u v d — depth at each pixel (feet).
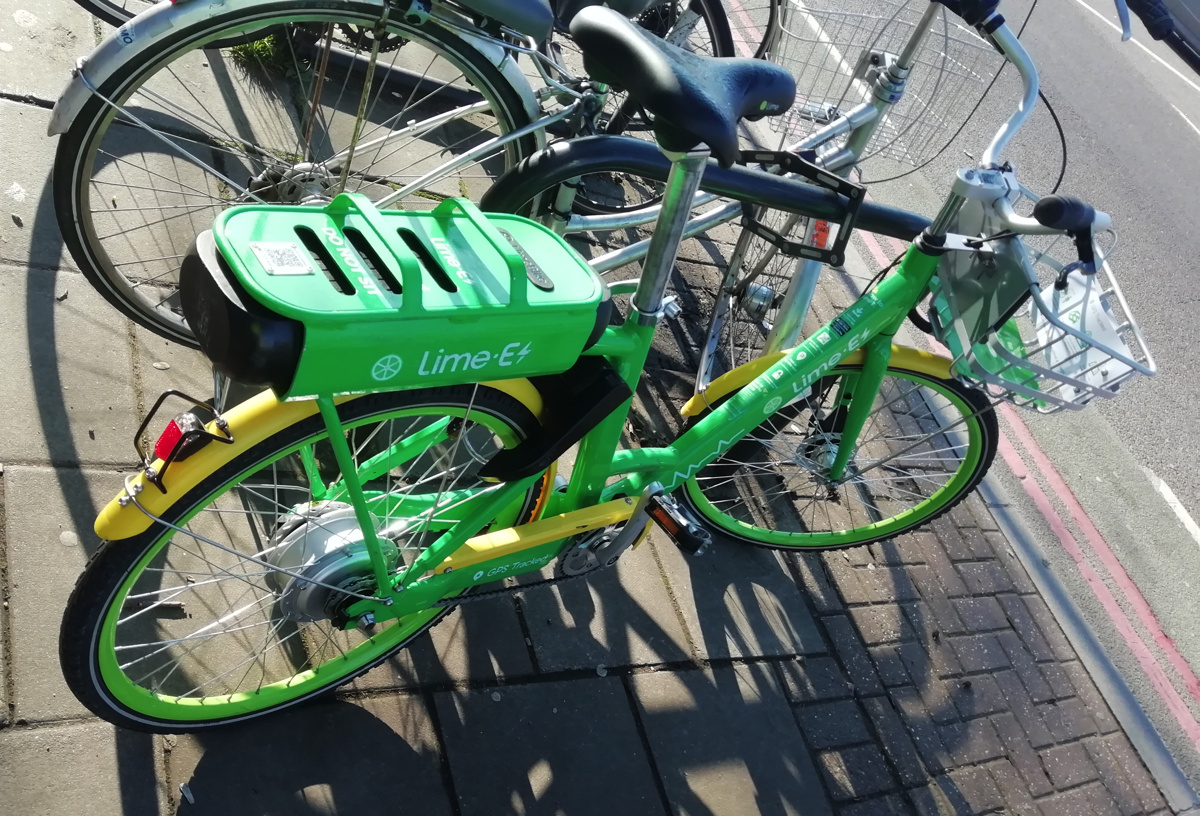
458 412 5.61
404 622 6.73
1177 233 19.33
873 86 8.54
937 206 16.14
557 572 7.04
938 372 8.25
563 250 5.52
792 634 8.84
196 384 7.95
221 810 5.91
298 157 8.24
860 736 8.40
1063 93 22.88
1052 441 13.43
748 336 11.00
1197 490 13.57
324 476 7.67
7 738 5.66
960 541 10.93
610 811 6.93
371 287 4.55
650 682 7.83
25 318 7.63
